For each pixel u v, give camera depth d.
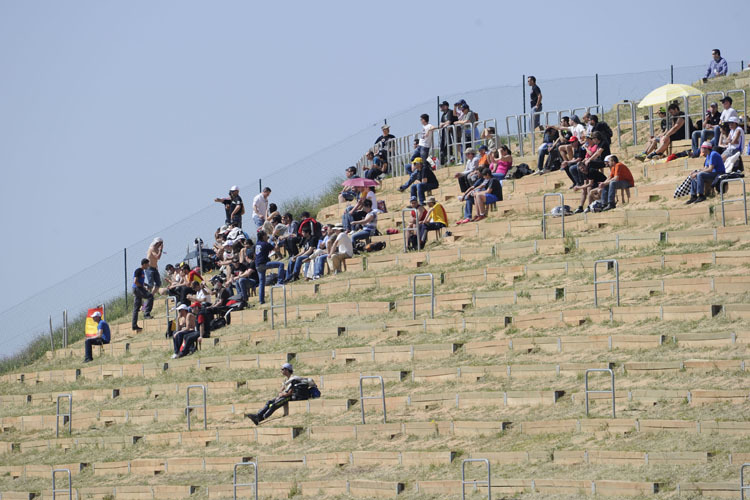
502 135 155.25
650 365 82.50
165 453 100.12
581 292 98.62
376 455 84.38
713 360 80.81
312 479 85.56
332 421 93.50
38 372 134.25
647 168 118.88
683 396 77.62
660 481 68.31
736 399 75.38
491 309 102.94
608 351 88.44
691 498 66.19
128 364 123.62
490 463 78.25
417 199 124.00
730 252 94.50
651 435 74.62
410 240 123.00
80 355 141.12
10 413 126.38
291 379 98.62
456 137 148.12
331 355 104.88
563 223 109.31
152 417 109.31
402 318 108.50
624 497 68.62
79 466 102.88
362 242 127.88
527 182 127.44
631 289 95.56
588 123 126.31
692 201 106.81
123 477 98.94
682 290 92.50
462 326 101.50
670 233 101.75
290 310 118.62
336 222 150.38
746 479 66.38
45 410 123.50
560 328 94.94
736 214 101.69
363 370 100.81
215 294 128.75
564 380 86.50
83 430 113.56
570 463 74.56
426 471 80.56
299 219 164.38
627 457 72.12
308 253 128.88
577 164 117.69
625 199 113.19
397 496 78.38
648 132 138.50
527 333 96.31
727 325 85.19
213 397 108.69
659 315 89.88
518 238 115.75
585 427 77.94
